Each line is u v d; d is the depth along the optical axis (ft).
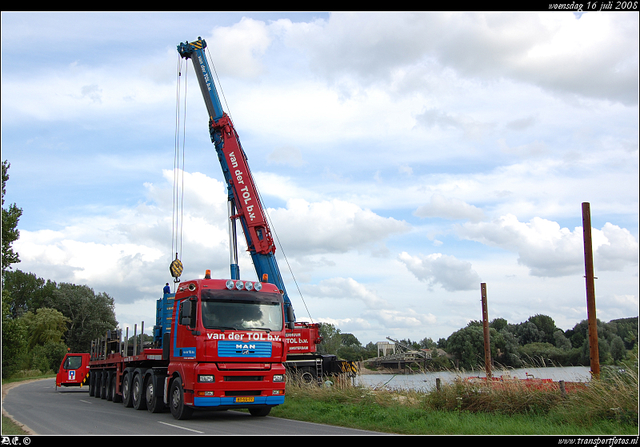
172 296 59.72
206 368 41.88
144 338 57.72
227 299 44.42
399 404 49.21
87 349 267.39
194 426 39.42
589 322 47.37
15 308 283.59
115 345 67.05
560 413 39.32
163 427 38.47
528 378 45.14
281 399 44.37
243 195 78.95
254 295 45.91
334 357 75.72
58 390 100.73
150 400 51.11
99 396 73.00
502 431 35.78
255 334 44.09
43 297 287.48
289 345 74.28
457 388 46.09
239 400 42.52
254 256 78.48
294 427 39.63
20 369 170.40
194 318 43.42
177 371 44.62
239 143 81.05
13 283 281.95
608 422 36.47
